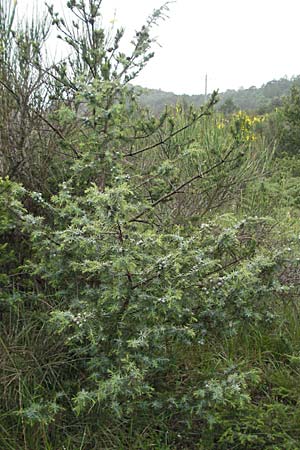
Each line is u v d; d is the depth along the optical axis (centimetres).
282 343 328
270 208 483
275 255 275
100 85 303
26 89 345
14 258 303
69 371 283
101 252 249
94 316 245
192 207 408
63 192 285
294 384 292
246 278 260
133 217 335
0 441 246
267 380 299
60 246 264
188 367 300
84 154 312
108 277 246
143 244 248
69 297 285
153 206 334
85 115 357
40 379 275
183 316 263
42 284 330
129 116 341
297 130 1001
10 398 262
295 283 335
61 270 274
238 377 251
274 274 289
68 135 356
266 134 1051
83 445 254
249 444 254
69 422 263
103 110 299
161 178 352
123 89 311
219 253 280
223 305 264
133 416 265
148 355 250
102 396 227
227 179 428
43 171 351
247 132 477
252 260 268
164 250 269
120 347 245
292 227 452
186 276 250
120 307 246
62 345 285
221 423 257
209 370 287
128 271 239
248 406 266
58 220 298
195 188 387
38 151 351
